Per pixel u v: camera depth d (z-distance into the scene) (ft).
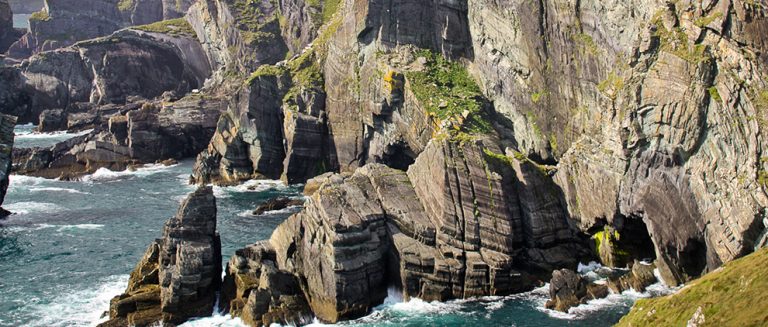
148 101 518.78
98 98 554.87
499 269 199.00
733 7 188.85
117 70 555.28
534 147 278.67
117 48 555.69
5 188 303.89
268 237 262.26
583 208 219.20
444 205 205.05
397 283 201.36
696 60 191.42
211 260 193.88
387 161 325.01
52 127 529.04
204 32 530.68
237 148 365.20
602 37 241.96
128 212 307.37
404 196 214.28
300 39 461.37
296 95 360.89
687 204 194.18
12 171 389.39
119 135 412.57
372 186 216.95
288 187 347.15
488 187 210.59
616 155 207.51
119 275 229.45
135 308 190.39
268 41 476.54
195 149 433.89
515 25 288.30
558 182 225.76
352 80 342.85
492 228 206.39
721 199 185.16
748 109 183.11
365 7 337.72
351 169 343.67
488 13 306.55
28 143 472.85
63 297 211.20
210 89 481.05
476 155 214.69
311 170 358.02
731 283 147.95
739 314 138.41
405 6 334.03
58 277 227.81
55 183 368.68
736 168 183.42
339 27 354.74
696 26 194.49
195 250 192.34
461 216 205.46
